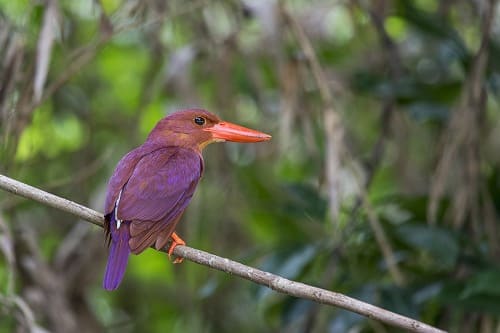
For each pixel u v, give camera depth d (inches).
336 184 366.3
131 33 538.3
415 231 378.9
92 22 515.8
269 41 422.6
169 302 550.9
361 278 406.6
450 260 371.6
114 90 557.9
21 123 364.5
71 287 473.1
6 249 358.3
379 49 529.7
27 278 426.6
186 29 486.0
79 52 377.7
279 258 393.1
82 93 524.7
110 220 311.4
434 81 499.5
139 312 552.7
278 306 435.5
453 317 408.8
